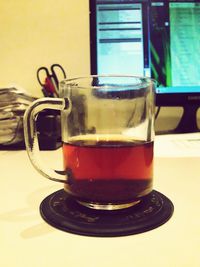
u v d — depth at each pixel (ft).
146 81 0.87
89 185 0.75
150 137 0.84
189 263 0.57
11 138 1.54
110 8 1.74
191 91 1.80
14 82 1.91
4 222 0.75
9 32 1.89
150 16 1.76
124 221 0.72
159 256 0.59
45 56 1.91
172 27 1.77
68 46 1.91
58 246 0.63
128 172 0.75
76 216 0.75
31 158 0.83
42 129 1.52
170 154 1.38
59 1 1.89
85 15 1.91
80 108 0.86
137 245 0.63
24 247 0.63
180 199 0.89
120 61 1.77
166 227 0.71
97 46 1.75
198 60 1.80
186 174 1.12
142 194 0.77
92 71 1.75
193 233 0.68
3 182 1.05
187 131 1.91
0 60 1.90
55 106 0.84
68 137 0.84
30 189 0.98
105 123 0.92
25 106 1.55
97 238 0.66
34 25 1.90
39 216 0.78
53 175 0.79
